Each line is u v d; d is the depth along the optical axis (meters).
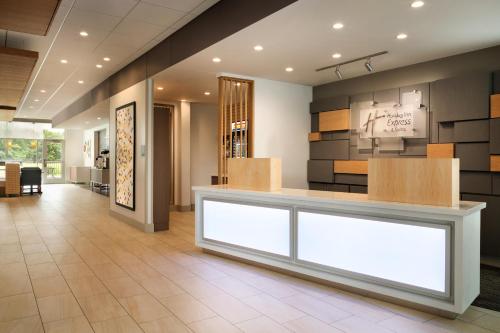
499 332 2.85
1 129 17.45
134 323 3.01
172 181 9.50
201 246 5.21
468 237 3.09
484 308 3.32
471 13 3.94
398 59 5.67
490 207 5.06
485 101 5.02
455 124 5.35
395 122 6.06
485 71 5.13
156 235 6.53
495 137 4.92
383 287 3.38
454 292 2.98
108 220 8.10
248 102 6.83
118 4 4.62
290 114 7.25
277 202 4.25
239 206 4.68
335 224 3.72
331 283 3.85
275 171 4.70
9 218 8.32
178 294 3.65
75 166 18.12
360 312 3.21
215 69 6.06
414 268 3.19
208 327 2.94
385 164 3.45
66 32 5.60
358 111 6.65
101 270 4.45
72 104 12.42
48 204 10.79
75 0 4.50
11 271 4.41
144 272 4.36
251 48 4.99
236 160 5.08
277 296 3.59
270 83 6.95
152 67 6.46
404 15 3.99
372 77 6.52
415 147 5.91
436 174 3.17
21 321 3.05
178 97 8.65
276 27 4.26
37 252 5.32
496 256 5.00
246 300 3.49
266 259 4.36
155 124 6.87
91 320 3.07
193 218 8.36
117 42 6.12
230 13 4.48
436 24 4.25
